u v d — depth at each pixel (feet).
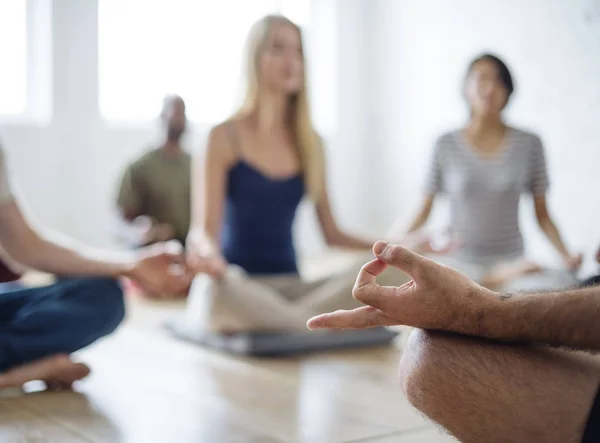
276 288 10.55
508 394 3.98
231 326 10.07
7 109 21.06
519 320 3.84
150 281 8.03
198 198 10.50
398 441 6.13
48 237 7.83
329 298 10.50
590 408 3.78
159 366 8.97
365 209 25.46
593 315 3.63
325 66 25.61
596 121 17.80
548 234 12.45
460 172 12.22
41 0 21.11
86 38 21.54
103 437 6.21
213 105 23.03
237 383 8.18
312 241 24.85
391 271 10.27
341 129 25.57
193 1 22.65
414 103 23.58
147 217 17.13
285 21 10.57
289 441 6.13
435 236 10.81
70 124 21.53
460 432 4.17
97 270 7.91
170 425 6.57
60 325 7.66
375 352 9.99
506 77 12.16
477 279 11.62
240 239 10.71
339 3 25.38
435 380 4.12
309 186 10.82
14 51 21.02
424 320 4.07
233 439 6.19
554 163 18.75
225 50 23.07
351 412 7.03
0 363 7.50
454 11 21.89
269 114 10.64
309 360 9.45
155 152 17.52
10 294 7.72
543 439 3.96
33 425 6.52
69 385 7.83
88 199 21.85
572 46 18.30
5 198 7.50
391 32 24.26
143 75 22.27
